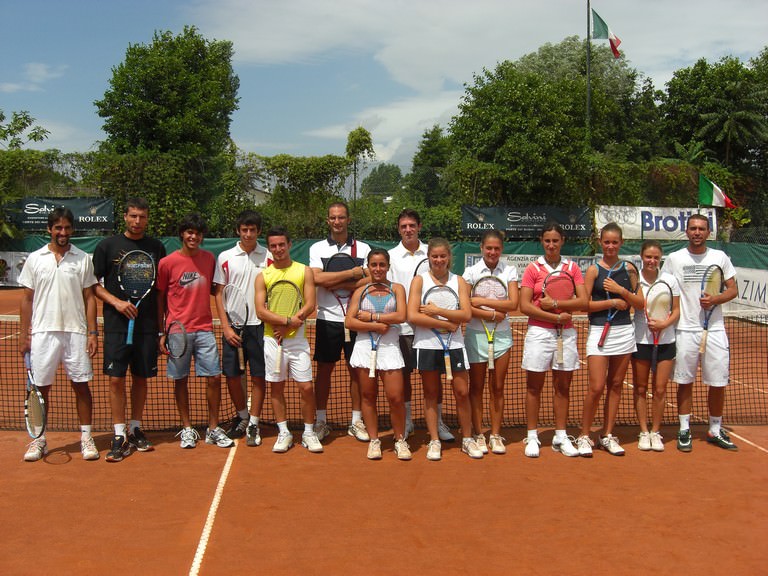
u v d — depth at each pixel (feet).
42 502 14.55
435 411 17.89
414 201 66.64
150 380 27.66
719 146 98.73
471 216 61.87
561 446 18.40
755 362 33.12
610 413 18.54
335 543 12.71
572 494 15.28
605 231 18.03
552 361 18.07
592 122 98.68
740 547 12.75
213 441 18.70
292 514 13.99
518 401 24.62
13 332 40.32
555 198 65.16
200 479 15.99
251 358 18.80
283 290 18.01
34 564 11.85
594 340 18.04
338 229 19.49
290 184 67.51
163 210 67.56
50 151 67.10
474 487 15.64
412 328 19.19
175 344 17.94
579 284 17.74
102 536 12.94
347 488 15.49
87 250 64.28
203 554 12.25
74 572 11.59
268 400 24.23
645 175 68.23
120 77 85.51
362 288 17.66
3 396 24.59
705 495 15.31
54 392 25.34
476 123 66.28
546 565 11.97
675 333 18.86
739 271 48.08
